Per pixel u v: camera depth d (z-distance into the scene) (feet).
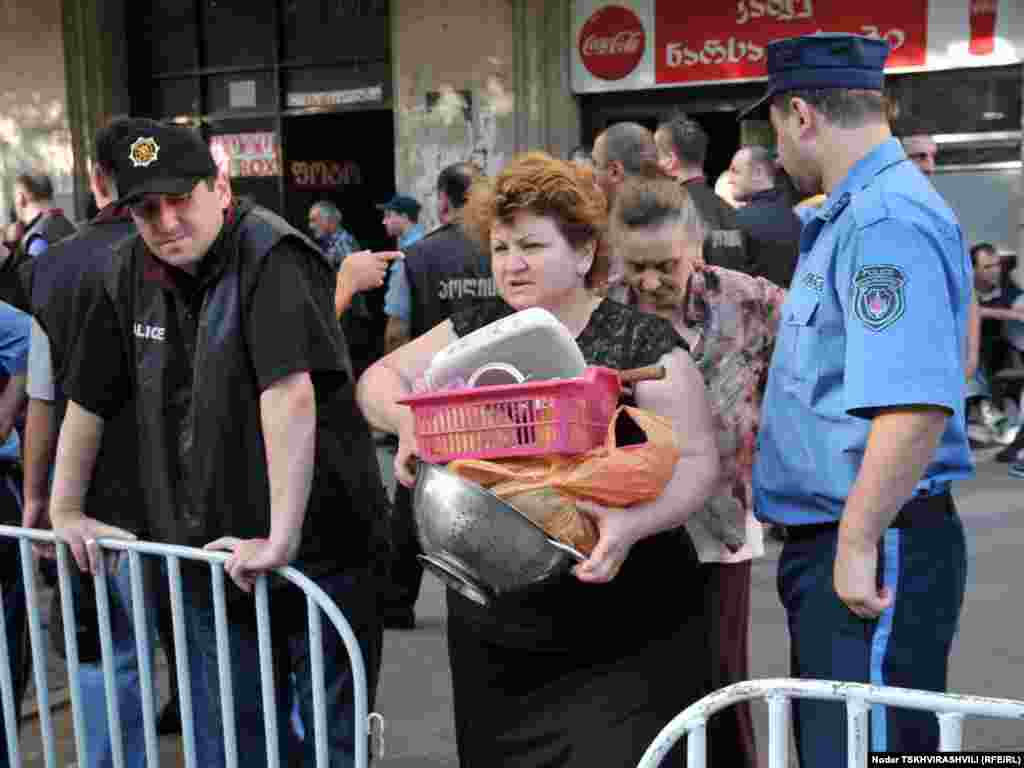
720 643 10.40
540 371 7.36
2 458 12.37
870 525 7.39
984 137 32.14
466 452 7.34
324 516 9.60
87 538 9.48
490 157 37.47
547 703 8.16
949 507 7.99
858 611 7.60
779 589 8.54
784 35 33.37
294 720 10.78
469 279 16.26
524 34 36.32
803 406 7.97
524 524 7.16
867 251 7.45
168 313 9.32
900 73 32.71
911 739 7.73
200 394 9.11
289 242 9.03
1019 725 13.01
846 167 7.91
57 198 43.62
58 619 11.64
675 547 8.16
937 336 7.23
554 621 7.97
